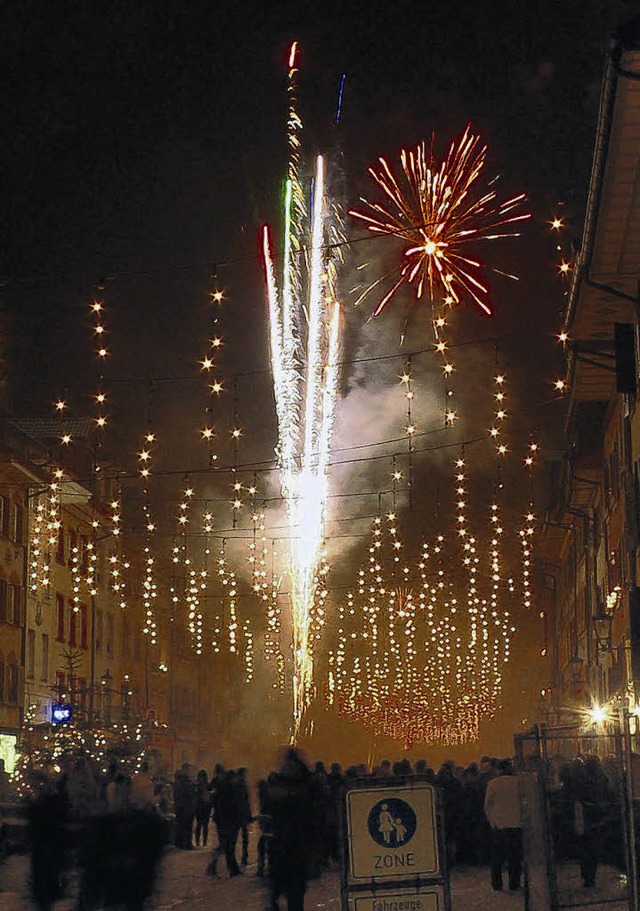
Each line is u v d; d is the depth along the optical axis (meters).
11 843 27.73
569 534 56.22
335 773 24.09
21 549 52.09
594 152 21.02
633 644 28.11
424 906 10.92
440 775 24.30
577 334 30.55
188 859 28.67
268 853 16.64
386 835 11.02
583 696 43.19
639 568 29.73
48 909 16.88
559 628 67.50
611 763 17.78
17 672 50.94
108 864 15.69
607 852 15.50
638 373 28.92
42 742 38.88
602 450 40.19
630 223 23.59
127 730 42.06
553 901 13.62
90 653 61.62
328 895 20.44
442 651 57.19
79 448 59.62
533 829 14.61
